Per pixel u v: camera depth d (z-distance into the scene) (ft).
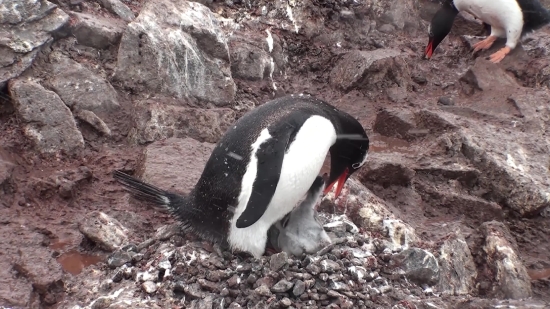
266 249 7.90
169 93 10.01
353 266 7.82
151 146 9.11
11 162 8.89
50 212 8.58
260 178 7.57
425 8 14.01
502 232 8.80
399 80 11.23
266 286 7.57
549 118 10.56
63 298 7.79
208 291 7.61
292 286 7.57
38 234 8.30
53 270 7.93
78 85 9.55
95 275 7.94
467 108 10.74
